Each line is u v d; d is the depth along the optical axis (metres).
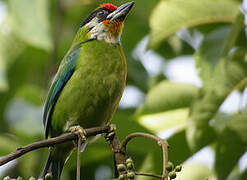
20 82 12.37
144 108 9.00
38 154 10.59
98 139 9.05
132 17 11.84
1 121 11.09
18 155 6.01
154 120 9.04
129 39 11.84
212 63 8.39
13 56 11.97
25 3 10.74
